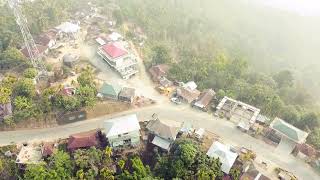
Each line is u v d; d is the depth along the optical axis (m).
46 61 153.00
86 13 193.88
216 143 116.31
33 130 123.25
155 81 146.62
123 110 132.12
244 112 133.12
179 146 111.25
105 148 114.88
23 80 129.75
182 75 148.12
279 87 157.25
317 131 125.88
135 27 188.12
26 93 127.69
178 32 196.50
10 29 163.50
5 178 107.75
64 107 125.94
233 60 164.38
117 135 114.62
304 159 117.25
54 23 178.38
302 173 113.50
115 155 114.44
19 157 111.75
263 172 113.31
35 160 110.56
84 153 109.75
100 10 199.00
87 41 168.25
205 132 125.00
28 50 141.88
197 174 105.06
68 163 106.38
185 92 137.75
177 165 106.12
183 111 133.25
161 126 118.44
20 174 109.38
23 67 145.75
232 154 112.75
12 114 122.25
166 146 115.69
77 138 114.69
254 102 140.88
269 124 128.50
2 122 122.25
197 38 192.75
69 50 161.75
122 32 177.25
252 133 125.50
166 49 163.38
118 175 105.94
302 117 131.25
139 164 107.38
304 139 121.12
